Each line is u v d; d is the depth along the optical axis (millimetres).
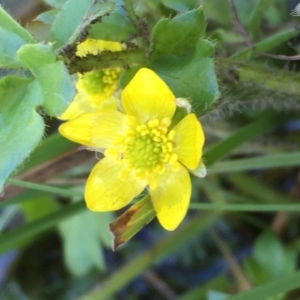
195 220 137
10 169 65
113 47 77
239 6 101
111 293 141
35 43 67
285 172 147
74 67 70
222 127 124
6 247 126
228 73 85
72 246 151
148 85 69
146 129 75
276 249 122
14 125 66
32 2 125
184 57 73
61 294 166
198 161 68
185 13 71
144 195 79
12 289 167
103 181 77
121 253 165
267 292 95
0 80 67
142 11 85
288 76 88
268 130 118
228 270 149
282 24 108
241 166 110
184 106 67
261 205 101
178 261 158
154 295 162
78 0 67
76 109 83
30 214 151
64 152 113
